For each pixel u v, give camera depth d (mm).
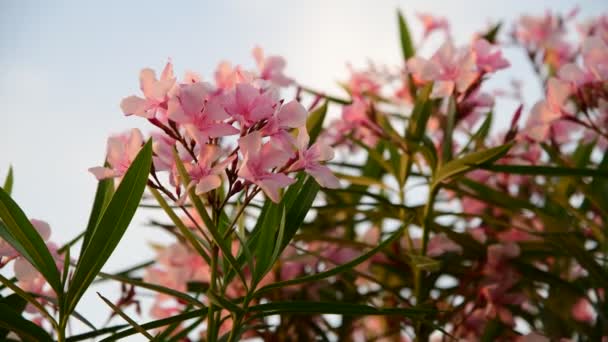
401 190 1243
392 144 1256
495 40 1525
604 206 1209
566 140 1240
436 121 1332
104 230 910
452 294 1198
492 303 1191
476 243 1188
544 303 1192
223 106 903
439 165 1177
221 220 1039
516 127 1174
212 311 937
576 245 1156
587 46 1160
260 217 1016
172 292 970
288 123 918
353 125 1292
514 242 1226
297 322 1259
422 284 1182
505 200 1233
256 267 929
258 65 1112
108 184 1015
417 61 1184
